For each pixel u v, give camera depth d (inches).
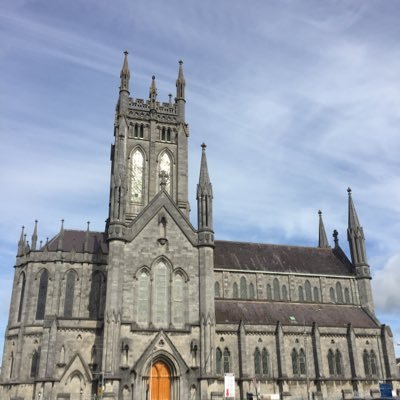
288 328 3371.1
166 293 2881.4
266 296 3762.3
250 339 3253.0
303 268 4013.3
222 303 3491.6
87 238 3599.9
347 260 4215.1
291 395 3176.7
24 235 3671.3
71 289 3415.4
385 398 2883.9
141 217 2999.5
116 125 3988.7
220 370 3095.5
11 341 3312.0
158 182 3838.6
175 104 4146.2
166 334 2743.6
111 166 4124.0
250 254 4015.8
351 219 4239.7
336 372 3361.2
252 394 2901.1
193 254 3002.0
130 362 2635.3
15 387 3088.1
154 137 3944.4
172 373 2687.0
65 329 2987.2
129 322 2709.2
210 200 3149.6
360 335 3523.6
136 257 2891.2
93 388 2783.0
